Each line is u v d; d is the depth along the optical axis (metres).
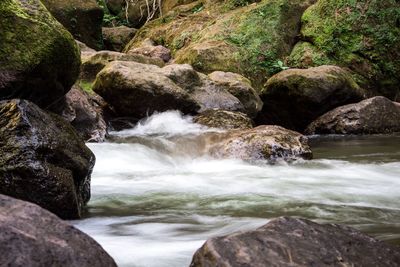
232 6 15.93
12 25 5.48
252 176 6.27
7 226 2.23
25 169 4.00
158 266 3.17
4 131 4.12
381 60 13.21
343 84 10.95
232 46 13.56
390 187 5.72
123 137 8.62
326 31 13.60
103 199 5.05
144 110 9.64
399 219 4.36
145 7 20.34
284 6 14.38
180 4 19.06
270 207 4.77
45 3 15.27
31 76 5.50
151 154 7.42
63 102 7.55
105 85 9.70
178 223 4.24
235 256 2.38
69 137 4.50
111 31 17.89
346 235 2.70
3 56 5.36
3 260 2.10
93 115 8.38
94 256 2.29
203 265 2.38
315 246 2.55
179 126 9.43
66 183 4.15
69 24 15.48
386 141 9.54
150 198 5.12
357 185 5.80
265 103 11.68
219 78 11.18
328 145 9.16
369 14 13.52
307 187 5.68
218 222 4.26
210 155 7.42
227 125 9.34
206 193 5.36
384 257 2.58
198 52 13.16
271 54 13.59
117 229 4.06
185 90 10.24
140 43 16.34
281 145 7.24
